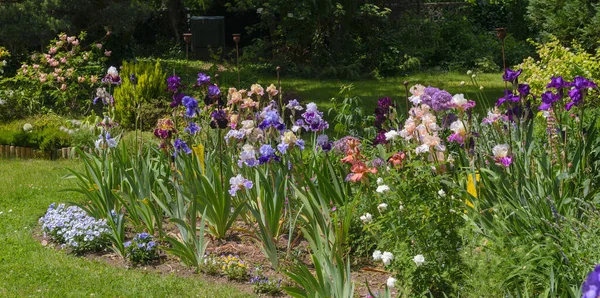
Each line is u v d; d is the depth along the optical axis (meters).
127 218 7.05
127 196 6.71
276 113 6.32
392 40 23.31
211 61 23.03
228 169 6.53
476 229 4.77
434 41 23.98
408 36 23.69
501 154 5.16
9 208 7.95
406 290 4.59
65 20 15.27
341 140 6.43
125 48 18.56
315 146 7.07
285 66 21.86
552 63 10.23
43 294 5.41
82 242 6.41
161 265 6.05
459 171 5.73
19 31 14.48
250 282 5.59
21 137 11.15
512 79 5.70
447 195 5.03
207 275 5.78
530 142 5.65
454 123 5.42
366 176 5.55
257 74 20.72
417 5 26.80
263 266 5.88
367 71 21.92
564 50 10.71
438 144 5.38
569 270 4.22
